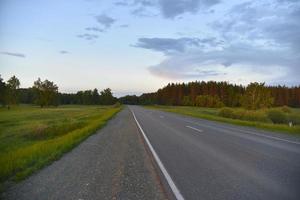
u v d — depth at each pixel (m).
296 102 124.44
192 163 8.58
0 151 14.20
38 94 98.88
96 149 11.33
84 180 6.72
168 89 172.50
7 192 5.91
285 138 15.12
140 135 16.03
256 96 50.31
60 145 12.04
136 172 7.49
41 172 7.55
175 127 20.98
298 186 6.25
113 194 5.69
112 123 25.12
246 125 24.41
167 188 6.08
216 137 15.04
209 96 123.94
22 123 33.75
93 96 167.00
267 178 6.89
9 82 86.00
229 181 6.62
